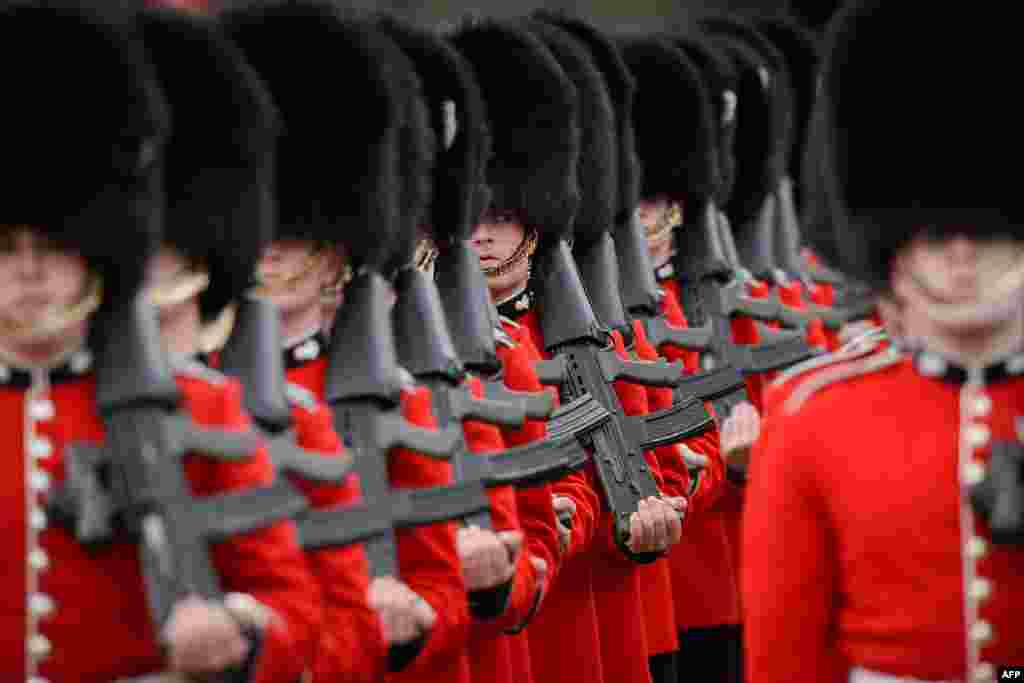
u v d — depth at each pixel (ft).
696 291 136.05
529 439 100.27
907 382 72.33
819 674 72.95
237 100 74.02
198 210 72.69
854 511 71.61
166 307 71.97
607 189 117.91
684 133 134.51
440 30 110.32
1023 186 72.08
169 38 73.31
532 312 111.55
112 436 64.44
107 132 65.16
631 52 134.82
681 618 130.31
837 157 76.28
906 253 72.90
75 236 64.44
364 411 82.02
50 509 64.80
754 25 166.40
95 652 65.36
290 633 67.87
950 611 70.44
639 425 112.98
